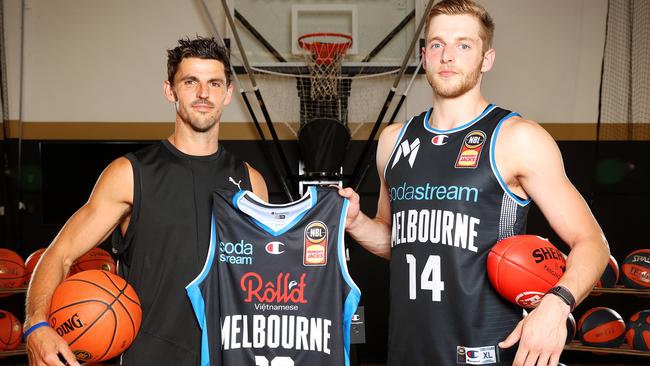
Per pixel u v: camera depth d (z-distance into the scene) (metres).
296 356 2.00
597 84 4.68
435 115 1.92
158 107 4.62
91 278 1.89
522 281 1.70
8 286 3.70
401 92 4.62
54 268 1.87
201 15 4.64
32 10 4.63
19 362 4.21
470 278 1.77
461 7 1.82
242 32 4.59
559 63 4.68
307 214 2.04
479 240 1.78
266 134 4.63
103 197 2.01
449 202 1.80
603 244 1.69
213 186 2.10
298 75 4.30
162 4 4.64
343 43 4.54
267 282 2.02
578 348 3.63
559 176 1.75
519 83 4.68
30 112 4.61
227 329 2.00
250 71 3.93
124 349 1.91
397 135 2.03
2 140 4.57
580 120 4.68
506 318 1.79
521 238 1.77
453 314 1.78
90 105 4.61
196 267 2.02
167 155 2.08
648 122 4.66
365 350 4.48
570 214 1.72
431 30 1.85
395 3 4.58
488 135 1.80
